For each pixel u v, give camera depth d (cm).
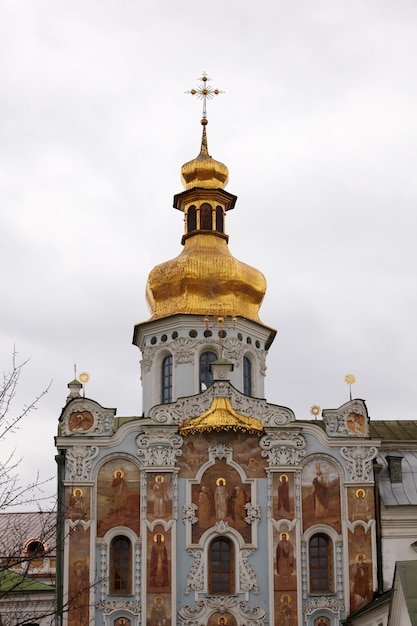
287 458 6731
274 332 7794
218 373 6900
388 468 6969
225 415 6725
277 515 6631
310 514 6656
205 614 6438
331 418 6844
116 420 7300
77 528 6494
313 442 6781
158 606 6412
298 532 6606
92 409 6744
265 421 6819
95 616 6366
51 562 7969
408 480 6900
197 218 7975
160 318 7538
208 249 7788
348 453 6762
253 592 6500
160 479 6638
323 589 6575
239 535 6588
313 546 6650
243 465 6712
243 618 6444
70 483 6575
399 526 6656
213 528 6581
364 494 6694
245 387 7556
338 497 6694
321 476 6725
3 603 6844
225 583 6550
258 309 7788
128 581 6488
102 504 6575
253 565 6550
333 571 6562
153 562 6488
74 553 6456
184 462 6688
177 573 6488
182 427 6725
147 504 6581
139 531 6550
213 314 7494
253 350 7625
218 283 7600
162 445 6694
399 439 7412
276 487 6681
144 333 7669
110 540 6519
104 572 6444
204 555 6538
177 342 7450
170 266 7656
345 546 6588
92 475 6606
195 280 7588
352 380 6994
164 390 7531
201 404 6819
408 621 5188
